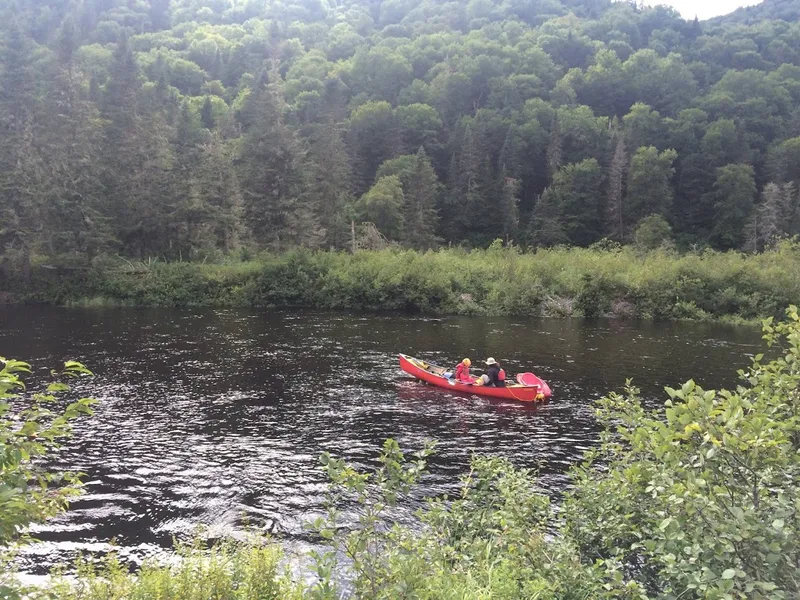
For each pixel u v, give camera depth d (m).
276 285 40.28
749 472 4.62
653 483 4.83
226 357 21.73
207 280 40.41
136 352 22.25
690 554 4.12
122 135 45.06
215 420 14.35
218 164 47.28
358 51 115.94
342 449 12.60
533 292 37.75
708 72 103.38
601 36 132.38
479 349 24.52
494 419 14.88
